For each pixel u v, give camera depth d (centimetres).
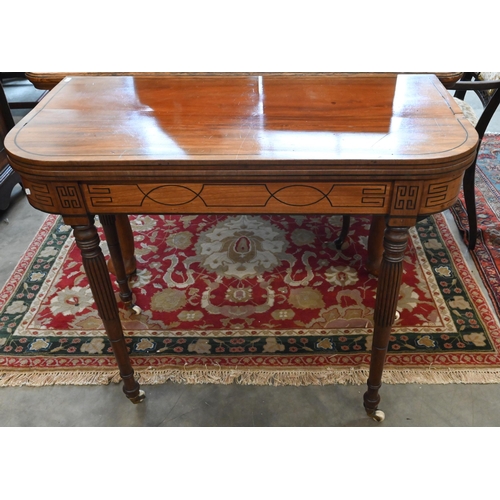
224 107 136
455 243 239
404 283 214
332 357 180
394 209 115
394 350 181
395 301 129
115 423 162
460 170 112
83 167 111
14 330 196
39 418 164
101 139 120
